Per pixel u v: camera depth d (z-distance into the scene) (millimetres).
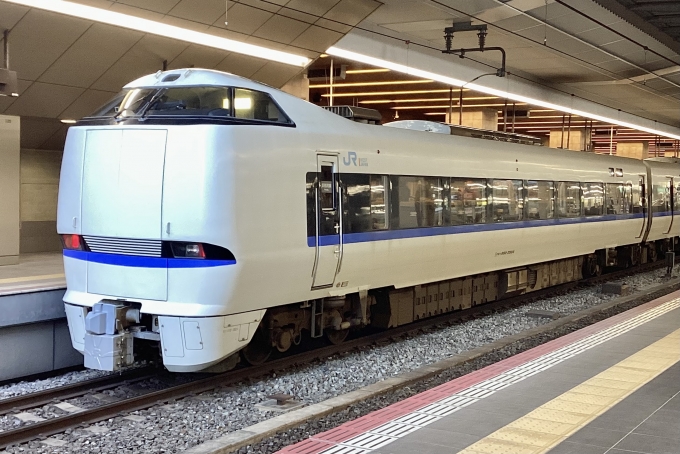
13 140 12242
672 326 10500
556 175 15570
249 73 15438
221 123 7562
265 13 12977
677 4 15883
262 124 8047
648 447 5078
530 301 15328
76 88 13344
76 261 8141
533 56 21203
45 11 10781
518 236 13930
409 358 9852
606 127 40750
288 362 9203
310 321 9492
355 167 9508
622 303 14719
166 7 11625
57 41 11672
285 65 15680
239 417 7082
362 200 9664
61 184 8281
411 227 10758
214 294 7477
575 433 5430
